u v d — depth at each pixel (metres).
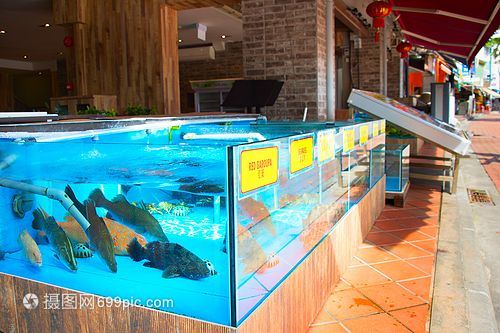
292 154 2.10
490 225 4.97
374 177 4.41
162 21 7.40
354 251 3.46
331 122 3.76
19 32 11.59
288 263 2.11
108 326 1.84
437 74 24.81
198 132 3.16
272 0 6.52
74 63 8.13
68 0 7.85
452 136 4.91
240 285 1.64
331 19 6.72
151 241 1.74
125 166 1.78
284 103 6.58
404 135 6.90
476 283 3.14
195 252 1.67
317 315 2.49
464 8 6.40
